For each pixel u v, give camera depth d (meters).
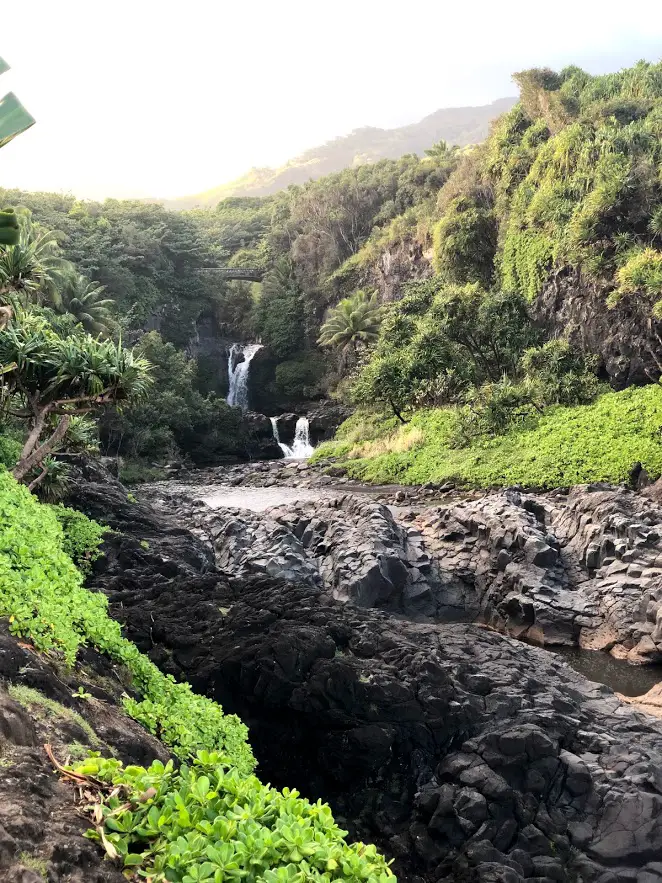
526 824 9.34
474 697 10.93
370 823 9.66
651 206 40.16
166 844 2.98
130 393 12.82
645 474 27.53
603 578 19.64
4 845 2.64
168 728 6.32
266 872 2.78
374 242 73.75
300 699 10.08
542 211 46.94
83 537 14.52
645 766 9.93
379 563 20.09
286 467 48.00
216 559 21.70
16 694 4.25
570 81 58.66
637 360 37.88
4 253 10.97
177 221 73.12
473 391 41.44
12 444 15.25
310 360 70.50
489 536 21.86
